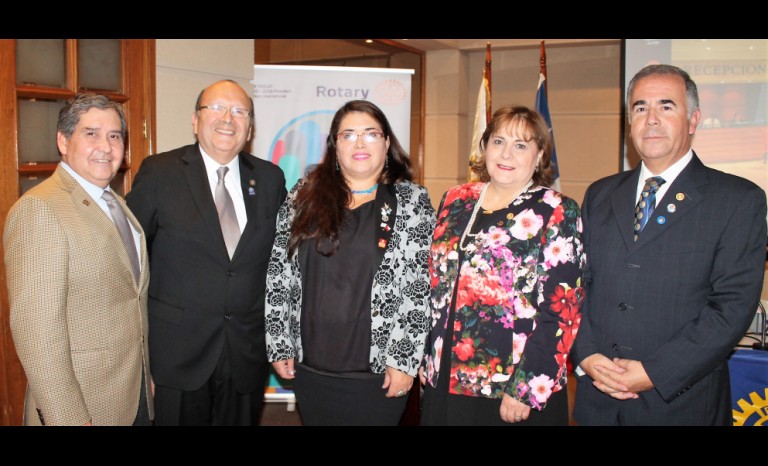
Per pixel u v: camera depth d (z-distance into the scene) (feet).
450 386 6.25
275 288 7.20
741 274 5.69
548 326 5.98
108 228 6.05
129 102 9.32
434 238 6.73
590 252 6.50
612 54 20.47
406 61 21.89
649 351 5.98
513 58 21.95
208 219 7.14
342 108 7.09
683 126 5.99
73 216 5.81
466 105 22.50
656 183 6.25
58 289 5.55
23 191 7.65
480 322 6.15
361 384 6.79
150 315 7.14
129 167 9.34
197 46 10.53
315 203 6.91
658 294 5.96
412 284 6.77
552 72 21.35
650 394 6.04
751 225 5.76
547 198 6.22
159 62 9.82
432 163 22.58
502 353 6.09
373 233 6.81
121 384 6.16
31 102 7.77
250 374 7.52
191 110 10.46
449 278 6.42
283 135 12.88
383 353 6.76
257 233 7.43
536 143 6.35
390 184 7.13
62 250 5.61
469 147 22.81
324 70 12.93
